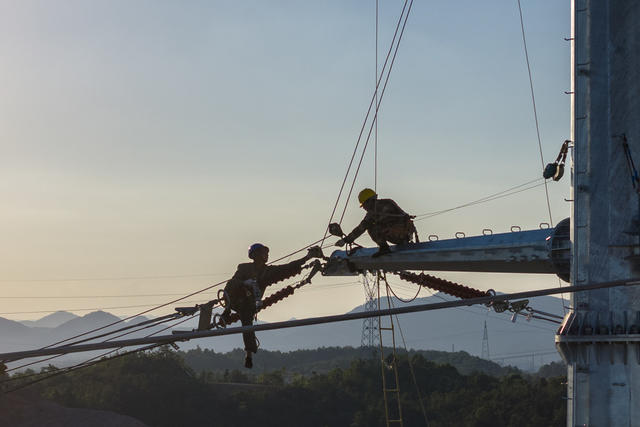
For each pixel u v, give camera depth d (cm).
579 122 1302
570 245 1385
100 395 17800
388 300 2150
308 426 19525
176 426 18075
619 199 1261
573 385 1234
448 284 1970
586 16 1318
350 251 1936
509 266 1752
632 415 1191
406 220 1831
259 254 1634
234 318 1678
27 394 15175
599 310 1244
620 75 1284
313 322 984
